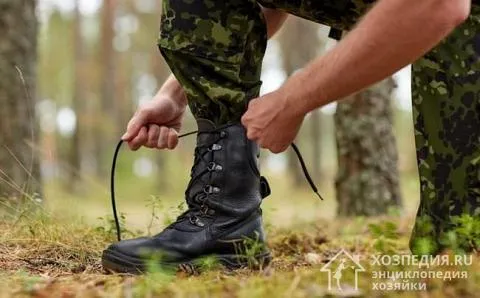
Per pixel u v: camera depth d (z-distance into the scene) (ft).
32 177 13.14
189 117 64.69
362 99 17.44
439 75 6.35
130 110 82.23
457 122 6.34
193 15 6.65
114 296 5.65
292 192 49.60
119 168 74.79
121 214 9.68
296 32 65.21
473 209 6.39
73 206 13.69
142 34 80.69
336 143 17.97
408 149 78.07
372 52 5.29
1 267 7.57
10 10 15.26
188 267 6.84
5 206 12.42
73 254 8.29
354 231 12.91
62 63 76.79
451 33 6.28
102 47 71.15
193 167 7.18
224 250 7.02
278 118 5.88
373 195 17.34
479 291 5.40
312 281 5.83
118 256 6.94
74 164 67.31
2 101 14.98
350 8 6.70
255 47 6.85
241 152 6.95
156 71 72.28
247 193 7.06
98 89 71.67
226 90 6.70
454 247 6.04
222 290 5.77
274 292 5.46
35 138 15.57
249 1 6.69
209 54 6.68
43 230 9.36
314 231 13.34
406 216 15.98
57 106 76.74
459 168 6.38
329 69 5.48
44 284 6.29
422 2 5.09
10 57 15.16
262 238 7.22
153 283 5.94
